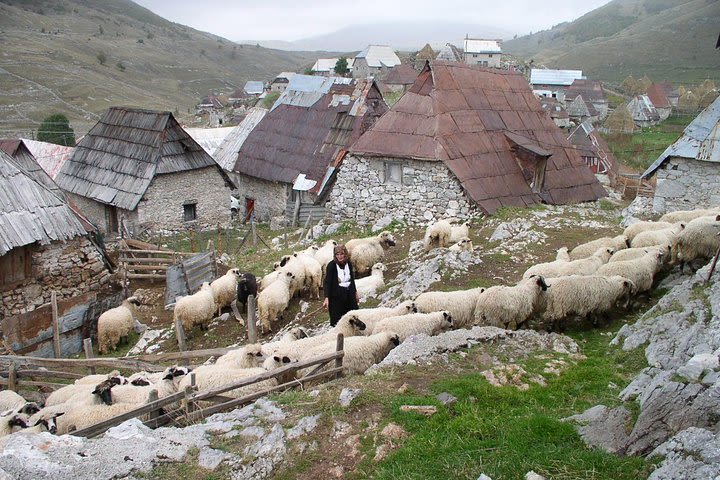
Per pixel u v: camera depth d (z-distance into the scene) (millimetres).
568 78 107375
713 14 179625
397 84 80812
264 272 20953
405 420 7527
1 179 17594
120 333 16672
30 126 79250
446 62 25328
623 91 119250
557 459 6445
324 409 7891
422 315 10992
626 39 185500
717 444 5445
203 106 118812
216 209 33219
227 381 9586
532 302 11203
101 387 9641
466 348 9750
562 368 9180
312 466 6949
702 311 9148
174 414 8523
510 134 24828
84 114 97188
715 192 19406
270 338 14766
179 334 14820
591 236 18156
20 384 13031
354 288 12070
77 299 17703
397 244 21016
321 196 30125
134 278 21328
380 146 23719
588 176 26422
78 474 6512
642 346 9477
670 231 14578
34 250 18094
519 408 7891
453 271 14773
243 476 6824
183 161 31234
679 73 142500
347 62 126562
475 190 21984
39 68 126000
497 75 27391
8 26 182500
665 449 6035
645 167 55750
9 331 15789
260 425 7676
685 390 6383
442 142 22500
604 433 6824
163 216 30969
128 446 7121
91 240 19609
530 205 23094
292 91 38500
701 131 19484
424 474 6523
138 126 32250
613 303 11539
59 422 8875
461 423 7395
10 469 6430
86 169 33375
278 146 34406
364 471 6781
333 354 9383
